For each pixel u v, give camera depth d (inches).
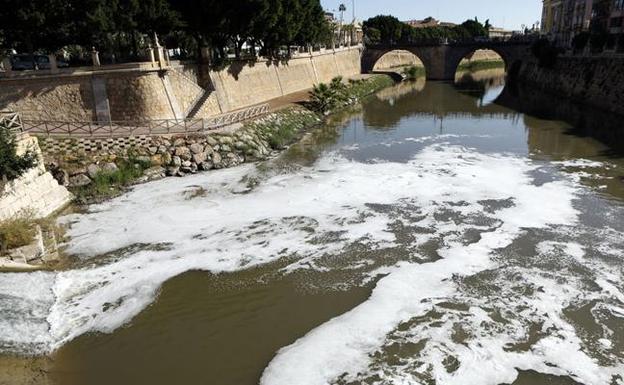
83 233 882.8
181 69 1630.2
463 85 3607.3
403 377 520.1
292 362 546.0
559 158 1348.4
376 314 629.9
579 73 2498.8
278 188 1118.4
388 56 4921.3
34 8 1255.5
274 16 1881.2
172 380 524.1
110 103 1397.6
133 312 644.1
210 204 1019.9
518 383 510.6
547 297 661.3
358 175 1215.6
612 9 2962.6
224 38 1823.3
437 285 695.7
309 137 1702.8
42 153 1089.4
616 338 577.6
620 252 784.9
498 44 3937.0
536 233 856.9
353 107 2461.9
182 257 789.9
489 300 657.0
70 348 572.7
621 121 1849.2
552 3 4480.8
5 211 829.2
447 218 929.5
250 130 1483.8
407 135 1734.7
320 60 3149.6
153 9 1425.9
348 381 516.7
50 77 1363.2
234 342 584.4
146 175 1173.1
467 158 1374.3
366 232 872.9
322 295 679.7
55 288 687.7
